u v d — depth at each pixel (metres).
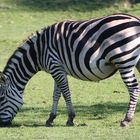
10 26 64.94
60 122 27.44
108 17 24.98
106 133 23.88
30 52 26.48
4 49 52.91
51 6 74.31
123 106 32.12
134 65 24.81
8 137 23.53
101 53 24.92
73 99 34.66
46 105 32.84
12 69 26.66
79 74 25.77
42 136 23.50
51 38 26.05
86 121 27.55
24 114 29.97
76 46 25.34
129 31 24.56
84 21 25.66
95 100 34.28
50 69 26.05
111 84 39.66
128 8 72.94
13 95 26.61
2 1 75.88
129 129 24.64
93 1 75.50
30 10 72.81
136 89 24.86
